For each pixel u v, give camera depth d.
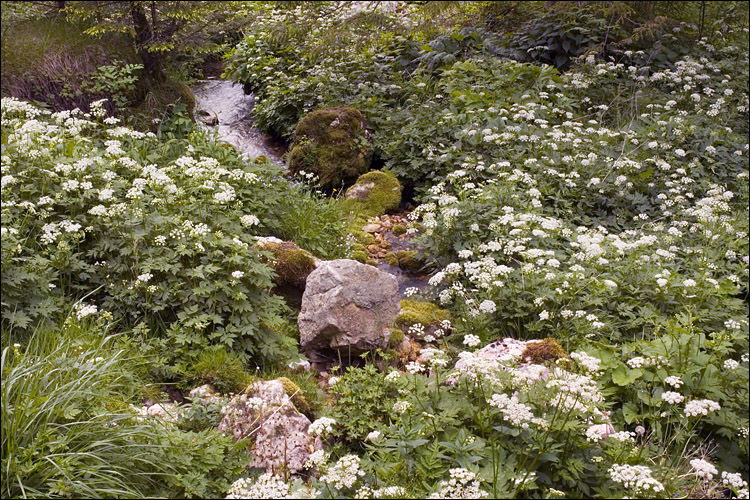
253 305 4.88
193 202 5.41
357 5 14.27
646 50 11.18
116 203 5.11
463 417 3.53
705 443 3.78
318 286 4.91
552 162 7.38
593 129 8.23
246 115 11.62
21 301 4.22
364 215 7.88
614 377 3.99
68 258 4.61
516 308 5.04
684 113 8.77
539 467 3.23
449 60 10.88
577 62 10.64
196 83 13.67
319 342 4.89
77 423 3.16
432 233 6.19
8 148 5.24
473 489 2.88
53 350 3.91
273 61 11.95
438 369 4.08
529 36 11.61
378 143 9.10
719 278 5.70
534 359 4.20
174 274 4.70
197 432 3.63
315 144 8.88
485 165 7.74
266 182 7.01
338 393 4.20
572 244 5.75
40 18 9.22
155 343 4.40
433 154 8.34
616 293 5.19
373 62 11.20
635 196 7.12
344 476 2.96
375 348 4.86
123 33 9.36
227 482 3.32
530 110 8.53
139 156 6.40
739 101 9.57
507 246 5.52
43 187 5.03
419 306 5.67
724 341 4.33
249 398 3.77
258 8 13.29
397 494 2.94
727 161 8.02
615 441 3.44
